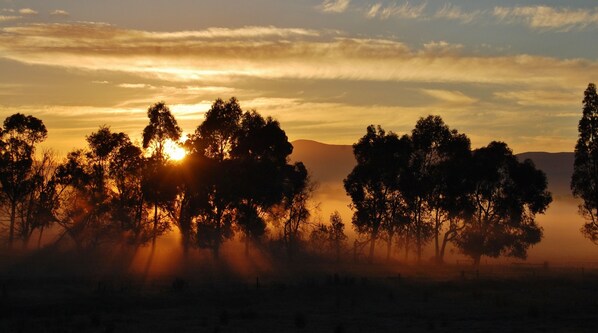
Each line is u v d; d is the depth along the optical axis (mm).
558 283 58000
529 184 84750
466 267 81000
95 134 85062
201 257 86750
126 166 85312
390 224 92188
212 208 85188
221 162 86625
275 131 90312
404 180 91000
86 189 84312
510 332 34188
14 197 83688
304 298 48406
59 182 83562
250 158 89062
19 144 84188
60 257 81438
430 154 93250
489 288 54688
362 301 46719
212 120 89375
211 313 41312
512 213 84562
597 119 80688
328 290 52781
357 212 93250
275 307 44031
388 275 68688
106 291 51719
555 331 34500
